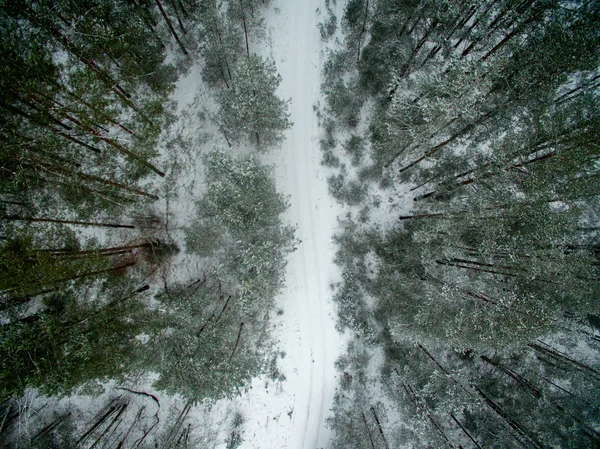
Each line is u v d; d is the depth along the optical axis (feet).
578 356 79.46
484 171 68.54
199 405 74.84
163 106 74.02
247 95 63.57
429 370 74.64
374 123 75.15
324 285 76.13
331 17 75.82
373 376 76.59
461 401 70.44
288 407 75.82
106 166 71.00
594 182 63.05
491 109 72.43
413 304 69.97
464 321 64.13
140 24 67.41
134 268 72.54
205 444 72.69
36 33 61.36
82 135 67.51
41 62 61.41
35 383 54.60
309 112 76.43
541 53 68.18
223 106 70.28
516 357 79.56
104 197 69.10
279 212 69.00
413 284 72.38
